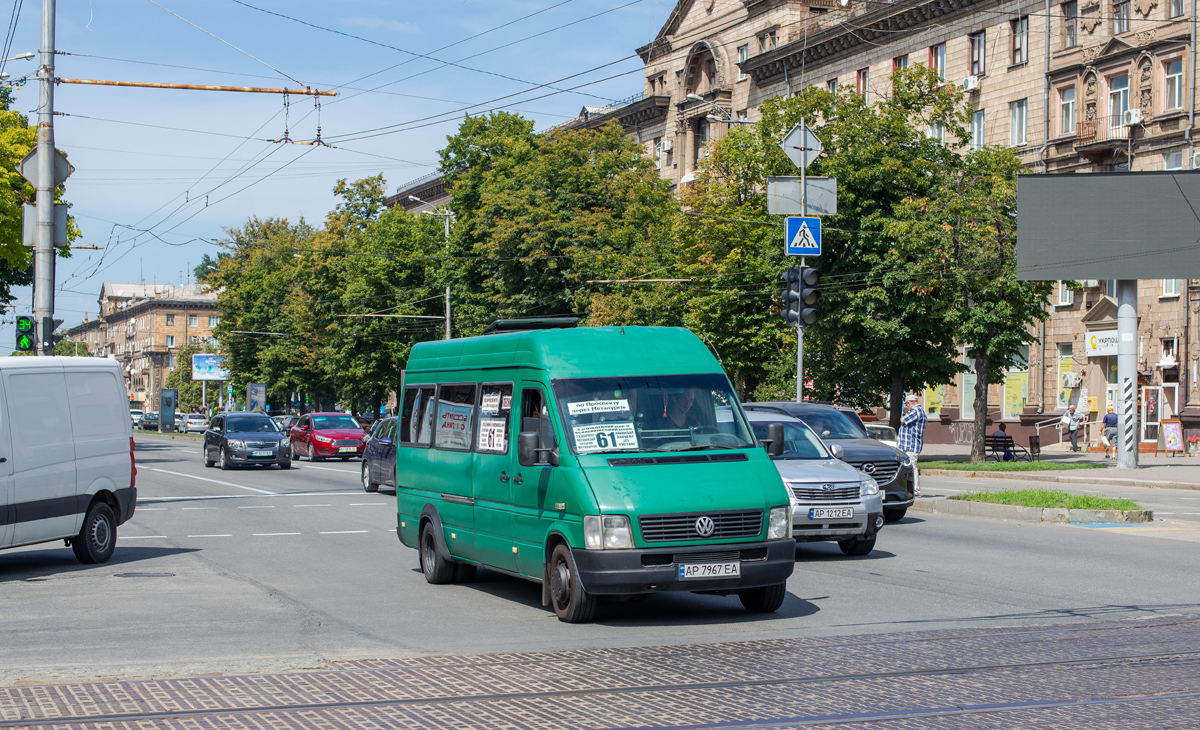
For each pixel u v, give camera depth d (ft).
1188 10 124.88
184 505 72.23
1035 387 146.82
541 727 20.12
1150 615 31.17
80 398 45.29
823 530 43.50
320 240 215.10
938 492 77.46
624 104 226.38
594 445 31.17
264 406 263.29
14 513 41.34
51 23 69.00
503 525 34.12
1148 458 115.55
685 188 135.95
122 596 36.45
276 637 29.27
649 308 134.21
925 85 111.96
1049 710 21.03
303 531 56.70
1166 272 99.35
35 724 20.52
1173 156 126.11
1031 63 143.02
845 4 186.09
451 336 168.66
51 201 69.87
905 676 23.85
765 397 126.72
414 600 35.63
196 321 483.10
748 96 193.36
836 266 112.06
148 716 21.01
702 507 29.84
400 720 20.66
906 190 111.14
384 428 81.56
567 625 30.86
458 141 177.88
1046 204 102.12
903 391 116.16
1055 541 48.88
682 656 26.18
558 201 153.17
